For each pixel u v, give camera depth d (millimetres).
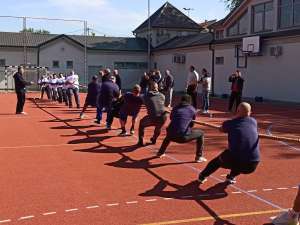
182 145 12102
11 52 50656
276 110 24234
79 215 6418
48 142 12562
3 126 16156
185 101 9992
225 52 37688
